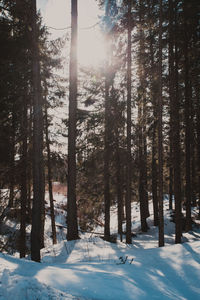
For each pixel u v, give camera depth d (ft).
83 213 47.44
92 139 41.96
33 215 23.34
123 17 35.45
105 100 41.16
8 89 27.37
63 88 42.04
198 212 59.11
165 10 33.88
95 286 10.43
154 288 12.01
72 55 30.48
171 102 37.76
